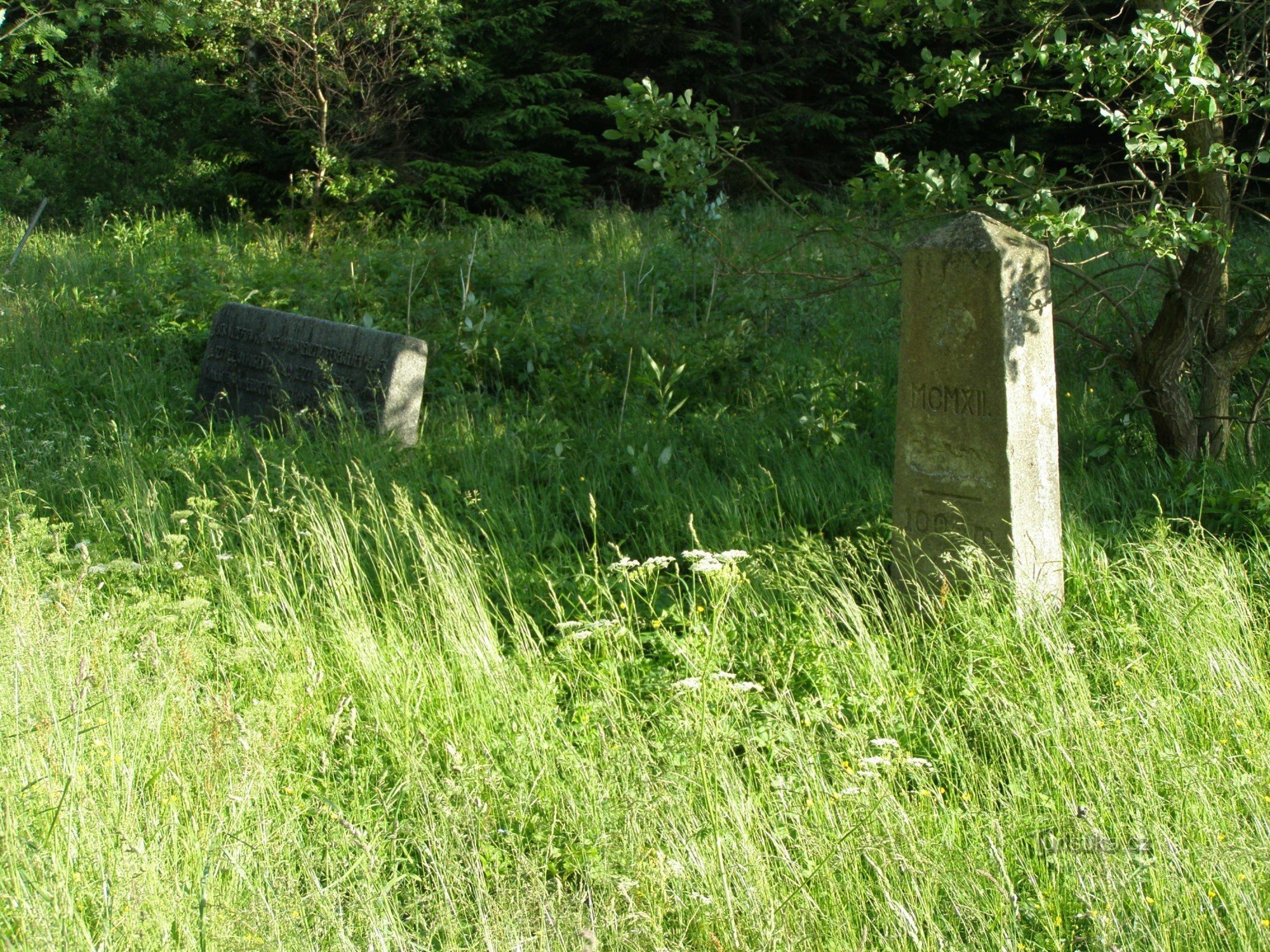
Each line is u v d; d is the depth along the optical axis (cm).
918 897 296
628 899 287
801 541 560
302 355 802
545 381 836
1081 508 592
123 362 913
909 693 420
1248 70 642
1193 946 280
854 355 920
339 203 1772
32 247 1377
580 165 2292
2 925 271
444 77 1816
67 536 578
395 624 475
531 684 433
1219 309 657
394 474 670
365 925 284
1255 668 418
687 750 367
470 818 322
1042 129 2117
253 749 346
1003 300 461
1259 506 548
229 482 654
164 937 272
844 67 2292
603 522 630
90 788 328
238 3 1619
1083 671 435
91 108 1777
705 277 1127
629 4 2191
